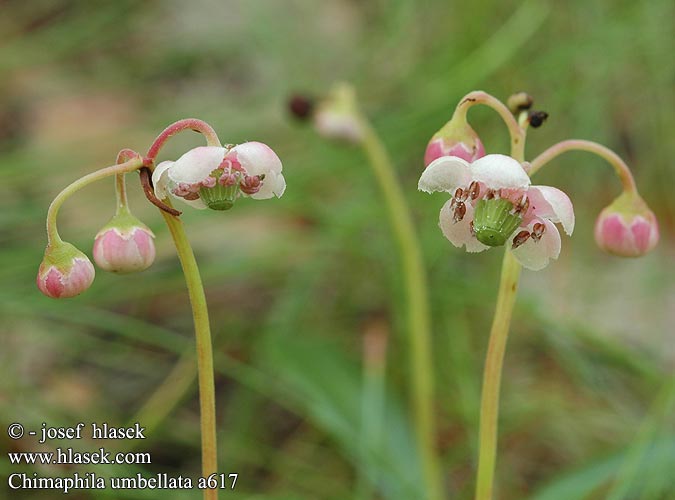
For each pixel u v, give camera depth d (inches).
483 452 6.4
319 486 8.4
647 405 8.8
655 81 11.5
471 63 11.4
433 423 8.7
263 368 9.3
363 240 10.6
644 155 11.6
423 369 8.3
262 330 9.9
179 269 9.8
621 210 6.4
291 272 10.6
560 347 8.9
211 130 5.7
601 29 11.5
